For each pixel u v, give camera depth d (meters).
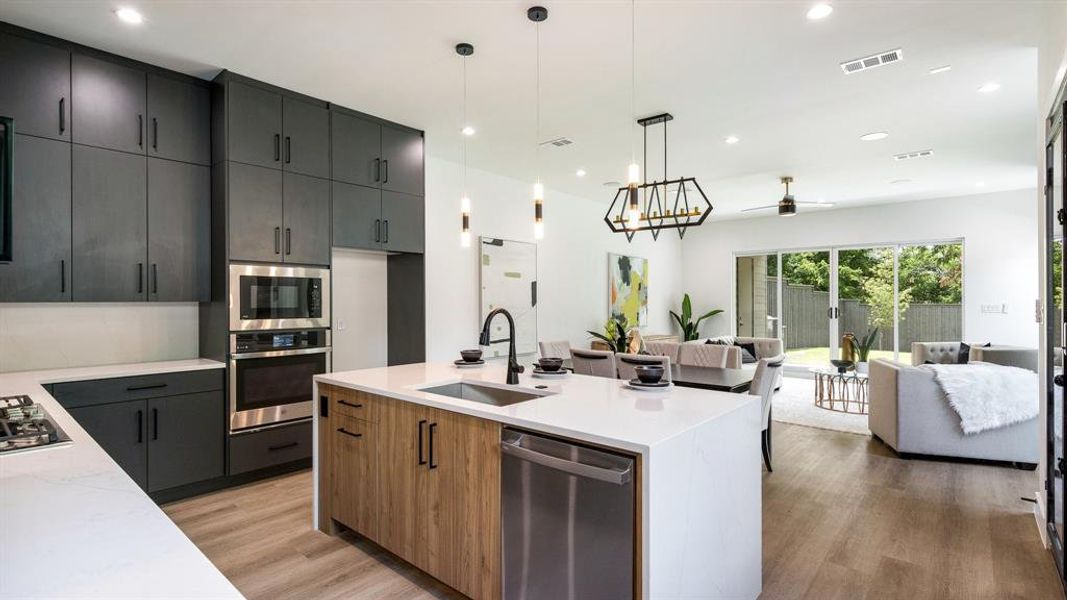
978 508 3.12
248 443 3.46
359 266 4.64
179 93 3.36
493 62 3.17
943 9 2.54
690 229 9.47
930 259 7.36
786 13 2.59
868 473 3.74
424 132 4.49
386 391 2.40
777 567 2.44
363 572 2.41
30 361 3.11
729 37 2.83
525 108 3.91
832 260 8.12
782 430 4.93
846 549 2.62
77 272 2.99
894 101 3.71
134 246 3.18
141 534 0.89
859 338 7.92
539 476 1.83
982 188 6.55
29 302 2.87
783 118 4.05
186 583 0.73
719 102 3.75
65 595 0.68
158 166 3.28
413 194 4.43
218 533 2.79
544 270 6.55
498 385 2.60
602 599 1.66
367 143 4.09
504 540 1.95
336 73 3.36
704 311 9.32
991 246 6.84
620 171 5.72
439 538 2.19
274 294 3.57
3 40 2.76
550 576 1.80
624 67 3.21
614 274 7.72
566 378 2.78
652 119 4.10
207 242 3.47
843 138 4.55
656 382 2.46
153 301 3.27
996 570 2.42
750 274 8.99
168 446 3.15
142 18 2.71
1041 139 2.63
